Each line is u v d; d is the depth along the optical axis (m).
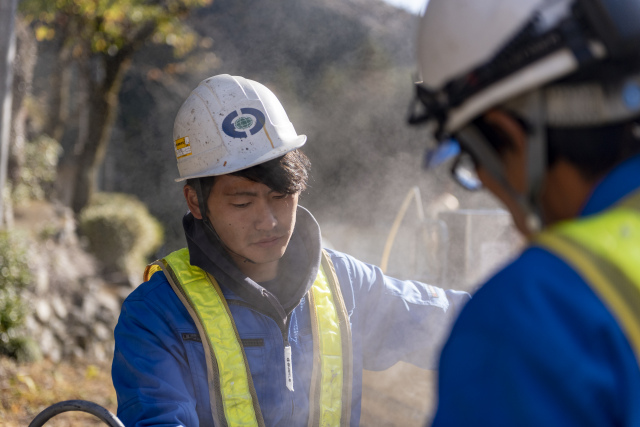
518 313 0.61
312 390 1.53
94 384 7.33
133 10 11.75
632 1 0.67
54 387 6.79
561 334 0.59
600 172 0.71
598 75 0.69
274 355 1.51
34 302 8.12
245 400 1.45
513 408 0.58
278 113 1.58
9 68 5.56
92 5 10.82
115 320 9.43
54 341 8.19
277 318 1.52
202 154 1.52
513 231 2.44
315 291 1.60
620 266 0.61
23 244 7.85
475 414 0.60
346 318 1.59
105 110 13.38
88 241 11.11
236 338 1.48
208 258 1.51
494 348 0.61
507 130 0.74
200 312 1.48
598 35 0.67
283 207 1.53
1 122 5.59
